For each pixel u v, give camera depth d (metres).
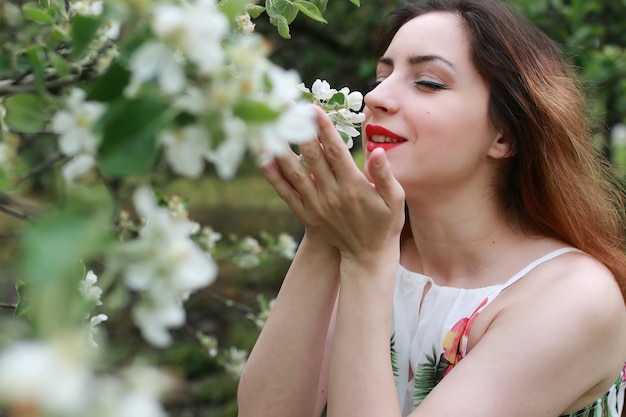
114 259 0.53
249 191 10.52
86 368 0.45
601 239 1.48
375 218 1.15
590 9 3.51
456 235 1.41
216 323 5.03
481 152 1.35
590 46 3.48
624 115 3.45
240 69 0.57
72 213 0.49
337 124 1.17
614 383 1.36
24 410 0.42
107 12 0.60
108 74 0.57
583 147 1.53
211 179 10.07
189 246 0.54
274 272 5.99
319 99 1.17
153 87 0.55
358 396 1.16
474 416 1.13
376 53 1.72
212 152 0.55
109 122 0.52
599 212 1.54
